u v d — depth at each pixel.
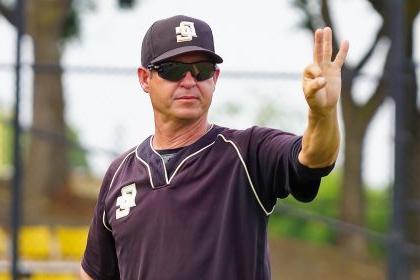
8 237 38.88
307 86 8.65
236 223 9.65
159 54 10.04
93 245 11.16
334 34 53.25
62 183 55.00
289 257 51.38
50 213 52.72
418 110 49.31
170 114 9.99
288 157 9.18
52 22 51.81
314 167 8.96
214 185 9.73
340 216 54.16
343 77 27.12
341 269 50.44
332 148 8.86
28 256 37.84
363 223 54.06
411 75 27.89
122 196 10.19
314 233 58.47
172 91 9.93
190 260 9.63
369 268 50.97
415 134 50.03
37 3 51.69
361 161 53.88
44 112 53.44
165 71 9.91
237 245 9.63
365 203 56.12
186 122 10.03
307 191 9.26
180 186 9.82
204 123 10.15
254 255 9.68
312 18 56.00
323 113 8.72
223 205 9.68
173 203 9.78
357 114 53.53
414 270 45.00
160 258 9.76
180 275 9.64
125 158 10.51
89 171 71.12
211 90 10.06
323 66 8.90
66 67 25.27
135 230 9.98
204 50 9.89
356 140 53.81
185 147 10.00
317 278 49.12
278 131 9.73
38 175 54.19
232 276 9.59
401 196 26.75
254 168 9.66
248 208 9.67
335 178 66.31
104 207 10.62
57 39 52.09
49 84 53.53
